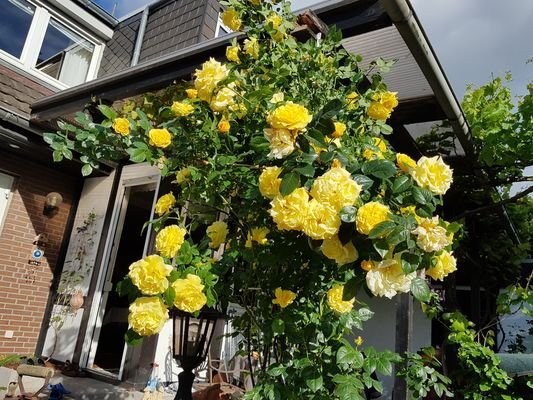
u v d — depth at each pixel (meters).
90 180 5.65
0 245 4.91
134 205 5.94
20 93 4.85
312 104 1.82
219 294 1.73
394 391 2.28
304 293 1.54
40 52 5.73
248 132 1.69
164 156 1.88
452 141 3.46
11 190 5.09
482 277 4.85
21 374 3.46
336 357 1.32
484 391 2.86
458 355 3.10
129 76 3.33
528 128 3.26
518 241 4.71
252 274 1.68
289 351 1.57
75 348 4.72
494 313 4.40
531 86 3.29
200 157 1.80
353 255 1.05
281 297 1.48
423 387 1.97
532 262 5.05
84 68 6.35
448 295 4.10
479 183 3.89
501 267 4.68
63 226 5.54
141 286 1.25
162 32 6.15
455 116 2.81
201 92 1.64
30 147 4.75
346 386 1.20
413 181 1.13
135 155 1.68
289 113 1.10
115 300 5.77
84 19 6.14
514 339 5.12
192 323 2.26
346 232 1.04
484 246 4.64
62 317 5.03
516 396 2.76
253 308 1.74
